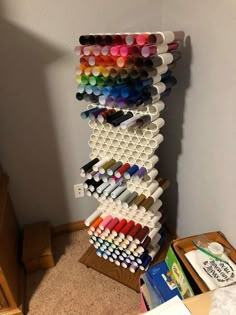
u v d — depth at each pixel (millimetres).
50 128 1500
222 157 1138
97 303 1386
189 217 1512
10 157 1502
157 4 1348
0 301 1278
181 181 1493
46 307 1372
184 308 836
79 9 1281
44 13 1251
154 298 1141
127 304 1376
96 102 1216
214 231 1305
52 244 1735
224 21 971
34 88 1382
